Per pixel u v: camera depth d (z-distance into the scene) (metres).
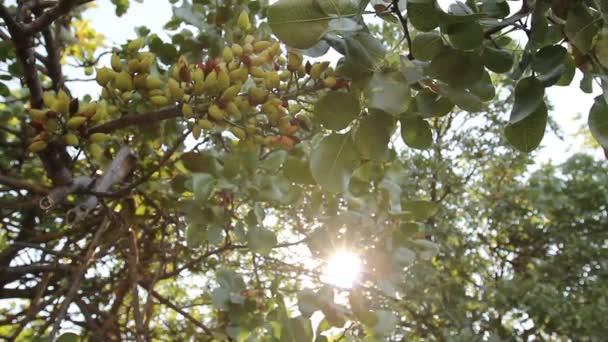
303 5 0.69
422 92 0.83
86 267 1.36
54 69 1.41
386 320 1.17
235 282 1.25
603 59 0.67
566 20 0.68
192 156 1.24
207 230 1.21
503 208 3.36
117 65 0.96
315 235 1.27
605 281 3.09
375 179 1.30
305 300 1.14
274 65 0.97
